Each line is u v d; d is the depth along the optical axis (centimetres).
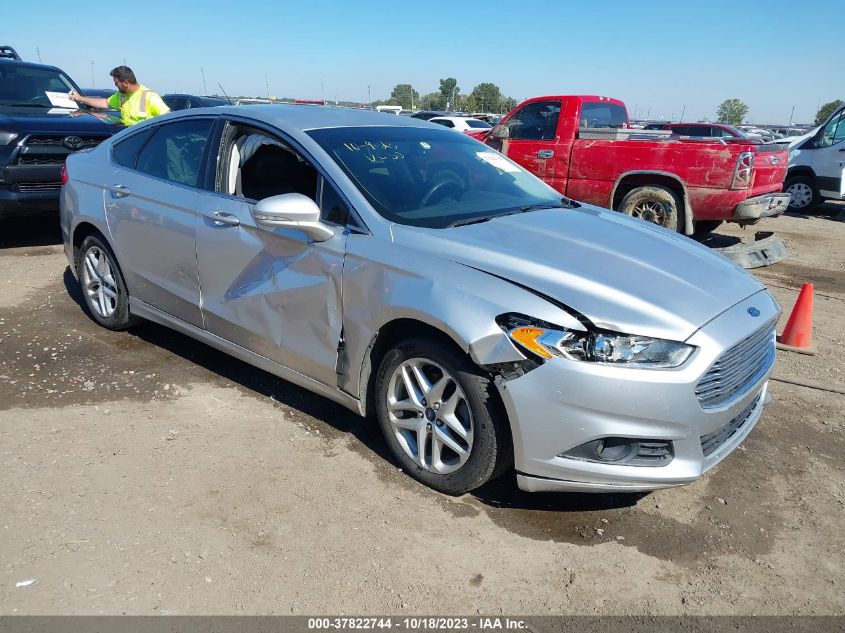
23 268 652
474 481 295
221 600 243
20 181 670
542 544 282
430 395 303
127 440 345
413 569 263
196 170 402
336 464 332
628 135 824
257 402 393
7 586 244
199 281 396
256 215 321
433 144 406
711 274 318
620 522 299
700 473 279
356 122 394
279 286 348
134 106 758
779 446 373
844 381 460
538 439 272
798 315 517
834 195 1199
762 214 787
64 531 274
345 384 331
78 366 431
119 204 442
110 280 479
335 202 335
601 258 306
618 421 263
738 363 290
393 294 299
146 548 267
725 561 277
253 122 379
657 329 264
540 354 264
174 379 419
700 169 763
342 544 275
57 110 788
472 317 275
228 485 311
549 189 431
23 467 317
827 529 301
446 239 306
